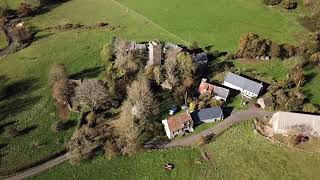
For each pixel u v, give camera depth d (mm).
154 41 197375
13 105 180000
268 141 158625
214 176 148625
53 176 151875
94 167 154000
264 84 181625
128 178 150125
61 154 159125
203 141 158375
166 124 161750
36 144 162250
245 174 148500
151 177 150000
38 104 179625
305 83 182000
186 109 170875
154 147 158875
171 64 178750
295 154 153750
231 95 178125
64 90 176625
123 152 156750
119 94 176250
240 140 159750
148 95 169375
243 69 189375
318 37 197250
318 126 157625
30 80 192750
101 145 160000
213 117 166125
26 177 151500
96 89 172125
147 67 183750
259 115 169250
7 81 192750
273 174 147875
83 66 197875
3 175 152125
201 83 178875
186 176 149375
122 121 163250
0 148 161625
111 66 190125
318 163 150625
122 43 195250
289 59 191250
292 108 168500
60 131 166875
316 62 189625
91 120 167125
